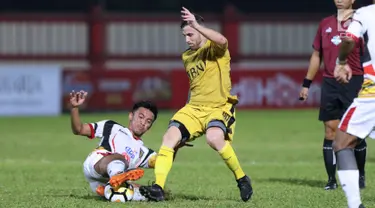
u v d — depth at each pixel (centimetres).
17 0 11088
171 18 10431
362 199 2905
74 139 6056
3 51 10369
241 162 4519
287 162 4503
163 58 10275
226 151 2695
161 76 9088
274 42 10588
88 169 2731
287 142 5728
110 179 2622
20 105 8656
